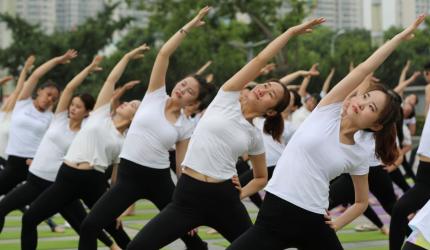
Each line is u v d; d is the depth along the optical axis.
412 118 25.58
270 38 52.34
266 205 9.23
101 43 61.22
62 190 12.97
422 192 12.88
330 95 9.16
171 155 17.42
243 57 57.41
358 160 9.48
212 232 17.59
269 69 14.62
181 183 10.45
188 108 12.80
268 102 10.55
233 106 10.33
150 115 12.02
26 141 16.27
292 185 9.09
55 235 17.73
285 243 9.24
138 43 63.53
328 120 9.15
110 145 13.24
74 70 59.72
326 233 9.26
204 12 12.02
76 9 144.38
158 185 12.13
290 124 18.38
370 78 10.49
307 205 9.07
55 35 62.09
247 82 10.23
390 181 15.34
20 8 136.12
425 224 8.65
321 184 9.14
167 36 51.59
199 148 10.32
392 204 15.41
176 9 51.50
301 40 65.19
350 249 15.65
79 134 13.16
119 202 11.95
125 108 13.73
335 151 9.17
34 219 12.91
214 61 54.34
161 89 12.16
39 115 16.48
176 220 10.31
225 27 53.44
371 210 17.11
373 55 9.13
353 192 14.68
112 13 64.12
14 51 60.28
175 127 12.09
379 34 59.66
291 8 53.53
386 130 9.56
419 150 12.98
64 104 14.09
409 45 64.31
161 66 12.04
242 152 10.56
